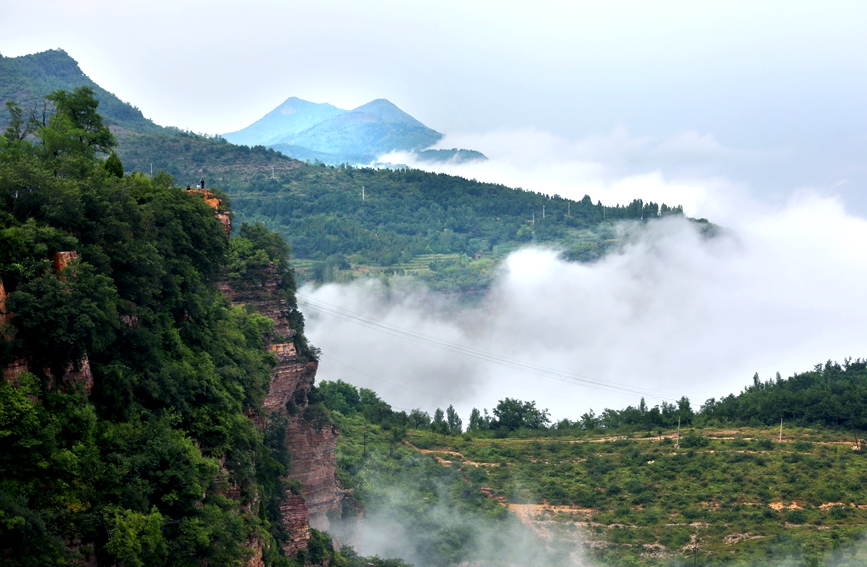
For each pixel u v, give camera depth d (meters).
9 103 103.94
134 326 78.75
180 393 80.31
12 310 64.38
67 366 67.38
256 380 100.06
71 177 82.88
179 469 71.88
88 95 106.38
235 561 75.38
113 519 64.31
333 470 133.62
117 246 77.81
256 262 125.56
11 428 61.28
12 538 58.34
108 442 68.62
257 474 96.38
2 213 70.44
